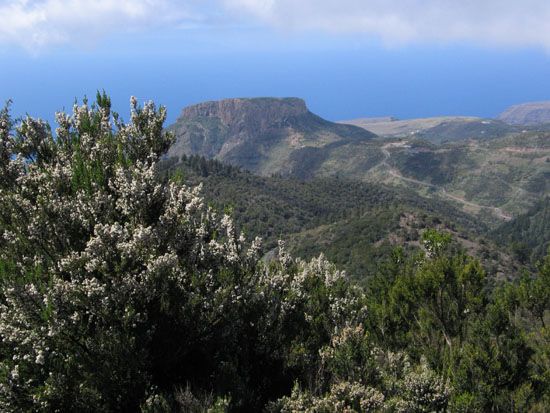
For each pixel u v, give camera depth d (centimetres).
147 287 582
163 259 597
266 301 798
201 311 639
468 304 1152
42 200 632
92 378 520
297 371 750
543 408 895
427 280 1181
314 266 1187
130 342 526
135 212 670
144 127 811
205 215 775
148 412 521
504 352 972
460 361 987
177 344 630
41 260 602
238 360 696
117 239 600
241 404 608
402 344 1173
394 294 1244
